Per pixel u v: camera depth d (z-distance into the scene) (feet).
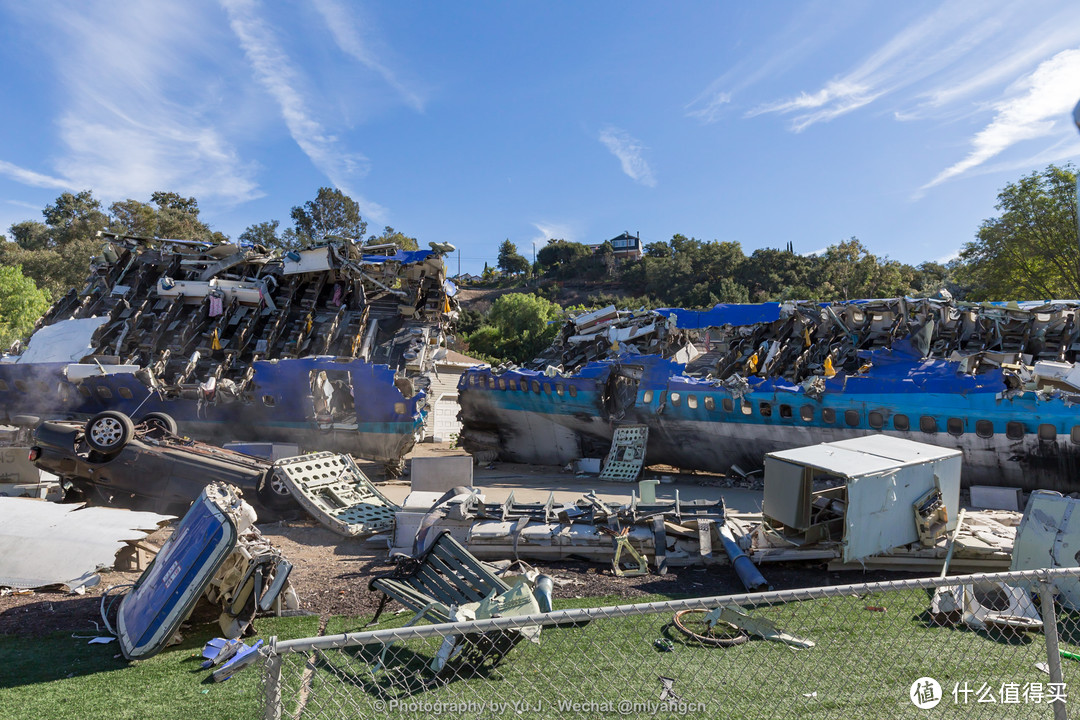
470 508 39.17
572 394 78.28
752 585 32.48
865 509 30.99
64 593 30.86
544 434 83.87
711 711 18.43
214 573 23.44
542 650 23.16
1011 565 30.25
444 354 82.99
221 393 72.54
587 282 414.00
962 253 164.14
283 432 72.90
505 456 88.69
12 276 178.09
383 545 41.45
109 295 88.22
